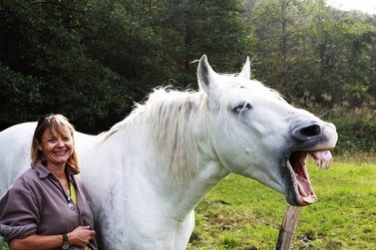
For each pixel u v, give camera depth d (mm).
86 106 12117
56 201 1979
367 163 11758
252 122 1808
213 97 1931
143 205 2074
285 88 21703
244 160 1863
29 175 1975
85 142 2525
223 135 1895
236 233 5145
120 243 2076
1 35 11938
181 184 2078
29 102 10766
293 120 1740
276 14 22766
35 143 2047
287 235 3656
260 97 1837
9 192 1928
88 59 12336
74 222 1997
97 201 2170
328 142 1689
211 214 5867
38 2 12062
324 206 6355
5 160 2650
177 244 2205
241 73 2166
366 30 22469
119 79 13781
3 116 10797
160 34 16875
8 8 10828
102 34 13680
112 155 2234
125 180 2125
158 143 2102
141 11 16062
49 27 11289
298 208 3656
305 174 1812
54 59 11414
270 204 6445
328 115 19156
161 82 15805
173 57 17172
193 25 16781
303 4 22750
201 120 1994
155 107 2158
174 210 2119
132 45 14195
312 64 22547
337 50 22609
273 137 1763
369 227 5484
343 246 4926
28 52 11492
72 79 11867
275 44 23188
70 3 12312
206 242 4715
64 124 2045
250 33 18969
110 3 13117
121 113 14484
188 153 2053
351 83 22531
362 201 6559
